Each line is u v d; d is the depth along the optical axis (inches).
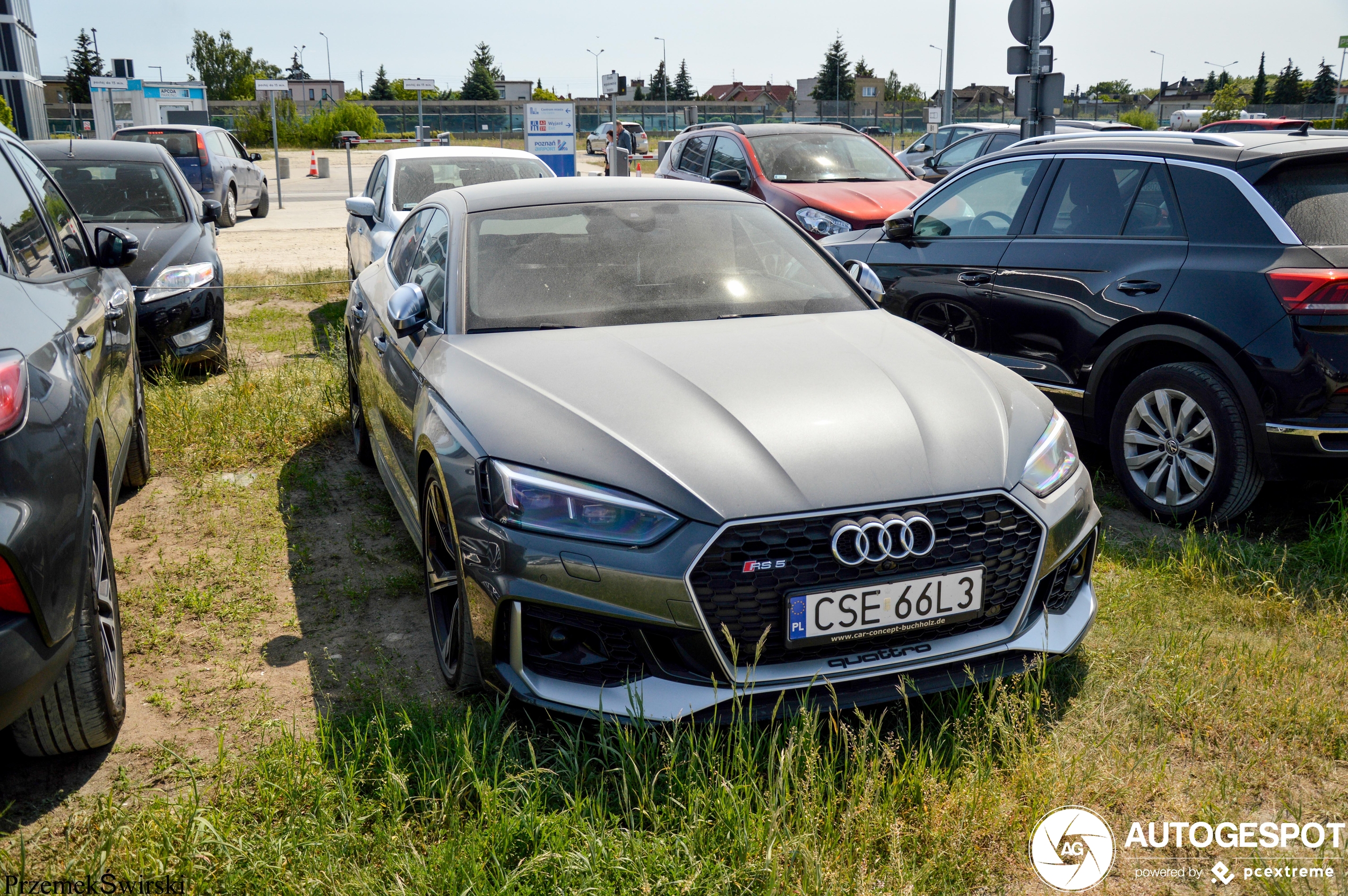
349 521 178.5
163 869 85.0
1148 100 4598.9
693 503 97.2
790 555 97.8
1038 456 110.7
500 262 143.1
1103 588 144.6
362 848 89.6
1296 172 165.8
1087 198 193.2
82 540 97.0
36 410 93.9
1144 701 113.7
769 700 99.0
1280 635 130.4
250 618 140.7
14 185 133.6
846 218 328.5
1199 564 147.9
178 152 636.7
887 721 111.0
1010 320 203.6
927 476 102.0
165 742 109.3
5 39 1581.0
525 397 112.0
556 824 89.1
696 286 143.0
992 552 104.9
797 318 139.0
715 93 4955.7
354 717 107.9
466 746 96.1
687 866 86.1
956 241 219.5
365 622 140.1
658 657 99.4
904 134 2119.8
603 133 1557.6
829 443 103.2
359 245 344.2
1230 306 160.6
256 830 91.5
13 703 87.0
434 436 116.6
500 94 3693.4
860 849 89.2
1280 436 155.8
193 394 250.1
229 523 176.1
